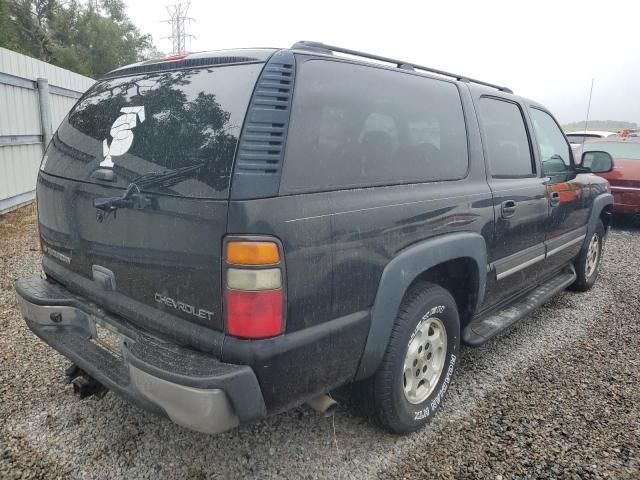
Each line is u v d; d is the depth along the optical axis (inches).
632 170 324.8
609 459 101.9
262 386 77.0
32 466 98.0
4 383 127.0
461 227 111.7
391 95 101.4
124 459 100.7
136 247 86.7
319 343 82.1
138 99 95.6
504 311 147.2
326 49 93.3
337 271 83.5
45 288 111.1
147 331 88.9
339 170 86.4
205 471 97.8
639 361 144.9
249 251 72.6
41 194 112.6
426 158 107.3
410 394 107.2
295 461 100.7
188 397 73.3
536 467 99.4
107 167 92.6
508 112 142.9
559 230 164.9
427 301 104.2
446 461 101.0
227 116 78.9
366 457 102.1
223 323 76.3
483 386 130.2
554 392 127.5
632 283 221.3
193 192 77.3
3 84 292.2
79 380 103.8
